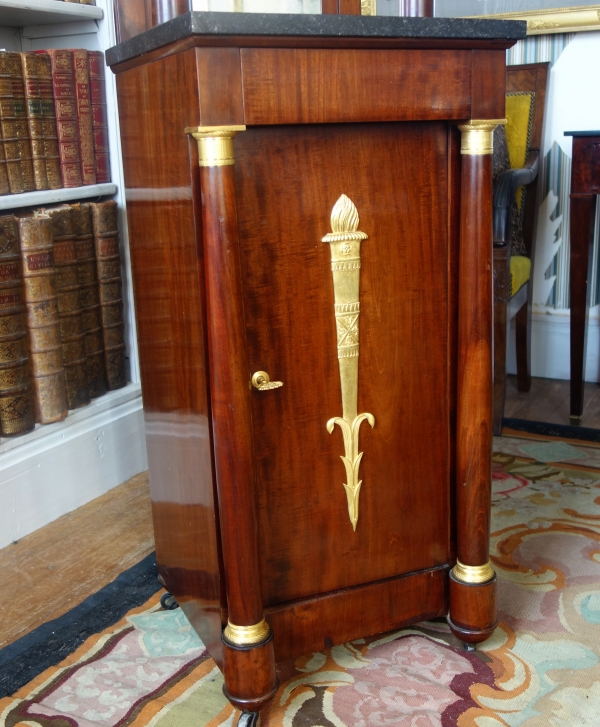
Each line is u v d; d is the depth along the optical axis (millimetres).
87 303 2092
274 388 1182
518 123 2709
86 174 2076
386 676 1341
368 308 1225
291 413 1207
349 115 1103
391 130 1182
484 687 1302
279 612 1257
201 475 1228
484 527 1344
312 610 1286
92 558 1799
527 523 1872
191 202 1100
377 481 1299
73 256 2008
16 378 1877
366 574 1331
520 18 2734
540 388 2926
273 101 1050
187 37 994
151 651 1442
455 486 1367
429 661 1381
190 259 1136
